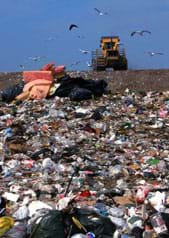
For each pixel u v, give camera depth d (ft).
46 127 103.24
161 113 120.37
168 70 173.37
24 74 144.46
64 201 53.31
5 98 138.10
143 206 53.16
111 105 128.36
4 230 45.75
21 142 90.63
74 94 133.49
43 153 81.92
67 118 114.52
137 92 146.92
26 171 73.00
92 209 49.32
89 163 76.79
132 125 108.37
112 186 66.18
